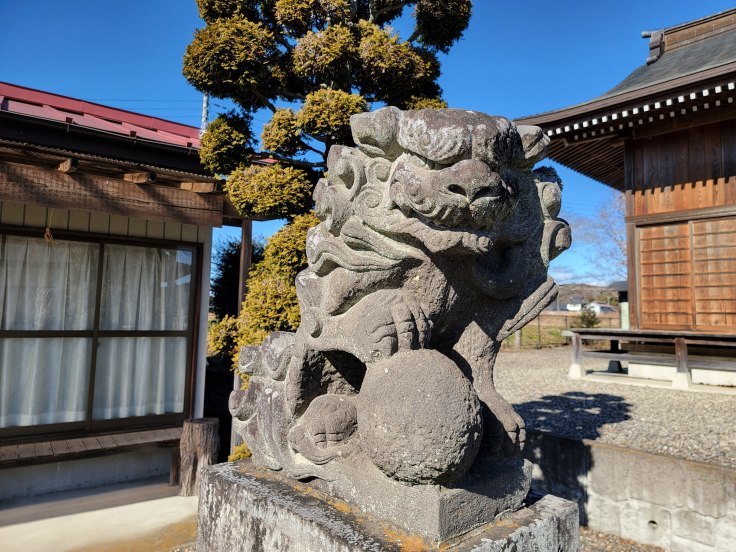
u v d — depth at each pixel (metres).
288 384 1.78
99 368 4.30
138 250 4.54
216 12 3.62
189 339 4.73
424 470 1.28
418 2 3.86
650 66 9.06
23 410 3.98
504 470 1.58
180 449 4.16
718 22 8.70
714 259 6.61
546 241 1.71
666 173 7.04
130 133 4.38
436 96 3.90
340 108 3.13
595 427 4.71
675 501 3.17
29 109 4.58
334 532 1.38
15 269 4.00
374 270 1.54
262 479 1.89
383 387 1.34
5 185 3.13
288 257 3.23
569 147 7.96
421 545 1.30
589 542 3.35
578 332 7.79
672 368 7.20
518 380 7.84
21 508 3.74
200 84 3.41
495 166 1.32
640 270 7.27
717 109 6.48
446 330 1.71
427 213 1.33
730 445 3.97
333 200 1.54
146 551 3.10
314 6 3.47
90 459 4.25
